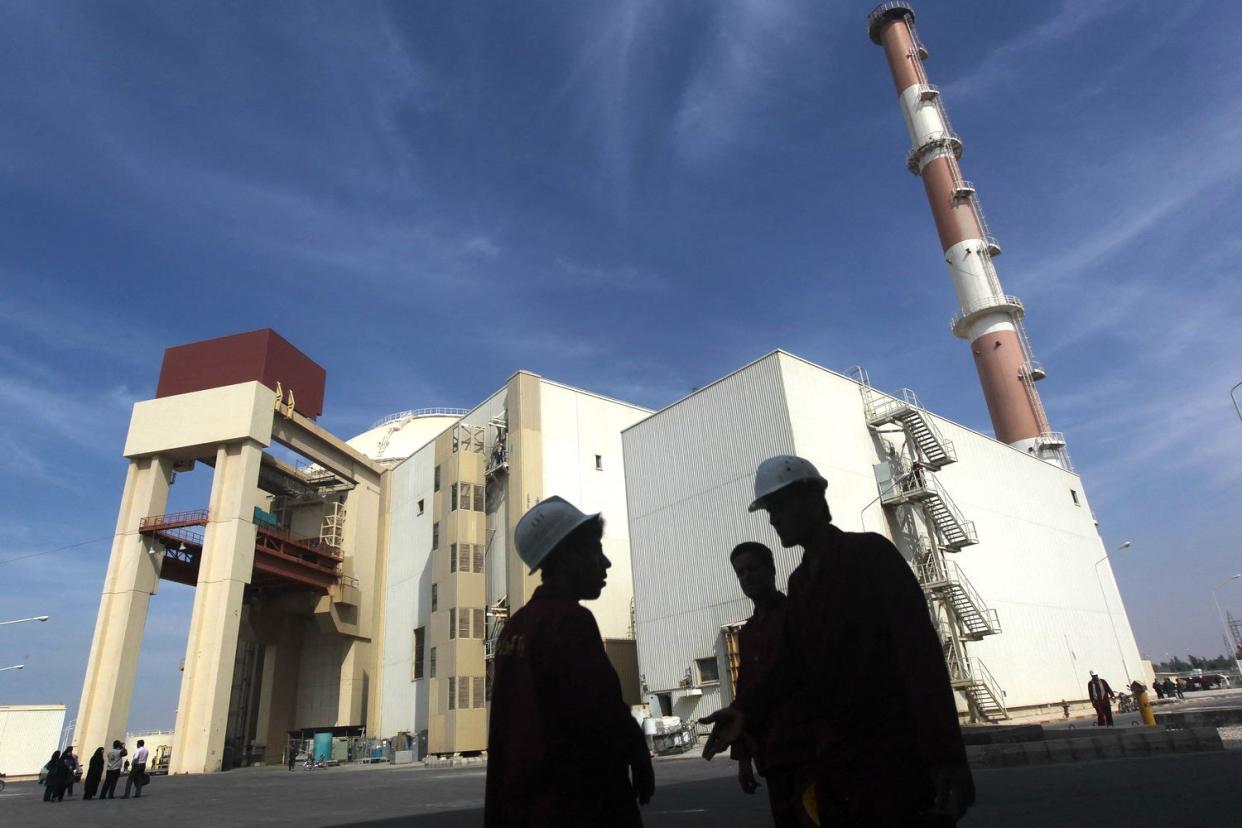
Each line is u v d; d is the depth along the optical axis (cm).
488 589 4631
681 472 3672
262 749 6094
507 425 4812
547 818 276
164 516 5056
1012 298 6594
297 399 5872
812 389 3472
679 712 3344
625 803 290
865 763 282
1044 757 1424
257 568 5284
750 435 3416
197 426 5203
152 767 5631
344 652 6134
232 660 4691
